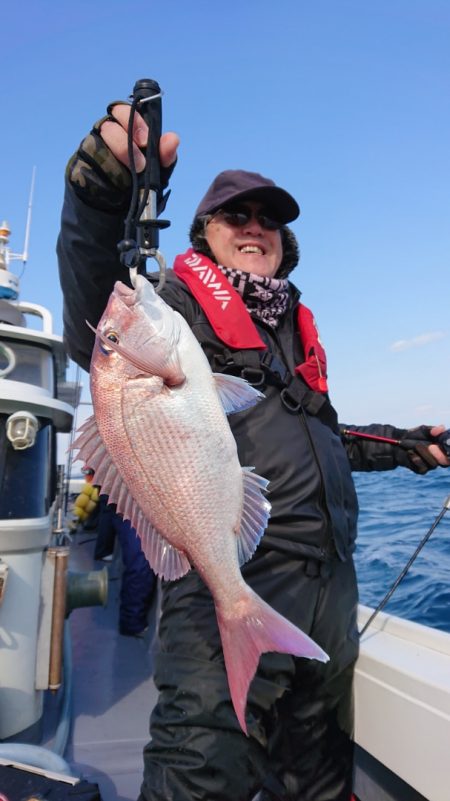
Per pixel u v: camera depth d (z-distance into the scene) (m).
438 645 1.08
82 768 1.26
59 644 1.32
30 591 1.27
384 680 1.01
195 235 1.18
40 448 1.40
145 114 0.77
